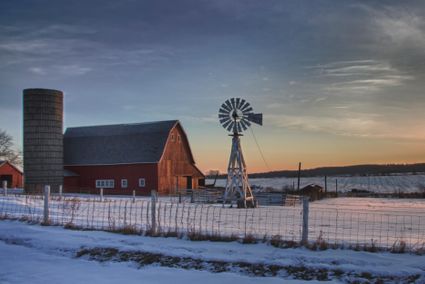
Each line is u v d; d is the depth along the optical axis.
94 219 22.69
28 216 22.70
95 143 63.72
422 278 11.63
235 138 38.06
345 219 26.00
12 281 12.05
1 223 20.86
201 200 42.97
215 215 27.17
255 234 16.73
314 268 12.59
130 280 12.05
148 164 58.56
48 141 55.03
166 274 12.55
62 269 13.28
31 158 54.47
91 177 61.16
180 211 29.61
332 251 14.20
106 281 11.98
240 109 38.22
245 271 12.80
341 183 109.00
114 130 64.88
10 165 67.81
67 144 65.00
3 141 91.56
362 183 108.12
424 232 20.31
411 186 95.00
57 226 19.89
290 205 41.28
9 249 16.02
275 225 21.64
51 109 55.31
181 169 62.72
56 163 55.75
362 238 17.48
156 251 14.62
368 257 13.43
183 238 16.52
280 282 11.59
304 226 15.07
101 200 40.34
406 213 31.38
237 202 36.28
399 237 18.17
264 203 42.12
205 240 16.14
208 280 11.91
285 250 14.41
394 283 11.44
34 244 16.58
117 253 14.82
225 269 13.02
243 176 37.28
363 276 11.92
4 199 34.69
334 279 11.91
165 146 59.50
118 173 59.88
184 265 13.55
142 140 61.22
